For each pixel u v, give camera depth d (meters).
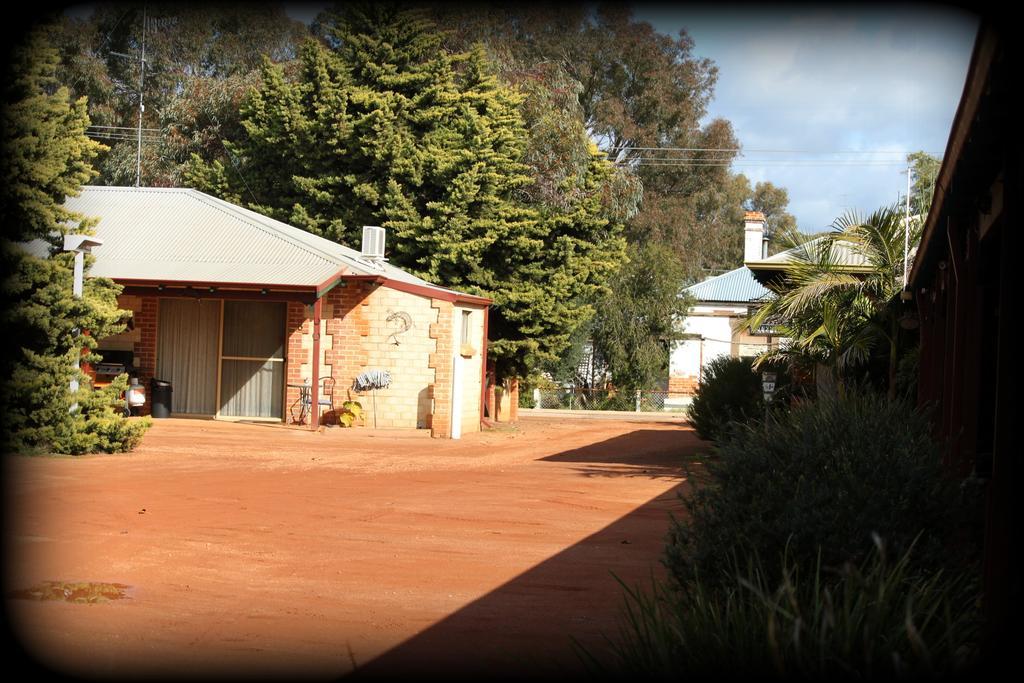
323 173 29.48
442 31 31.97
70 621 6.67
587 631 6.74
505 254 28.30
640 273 42.75
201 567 8.37
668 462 18.25
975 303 9.39
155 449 17.12
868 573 5.62
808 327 18.97
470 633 6.66
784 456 7.13
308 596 7.58
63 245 15.55
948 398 11.48
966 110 6.12
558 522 11.08
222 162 35.06
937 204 9.09
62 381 15.25
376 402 22.77
